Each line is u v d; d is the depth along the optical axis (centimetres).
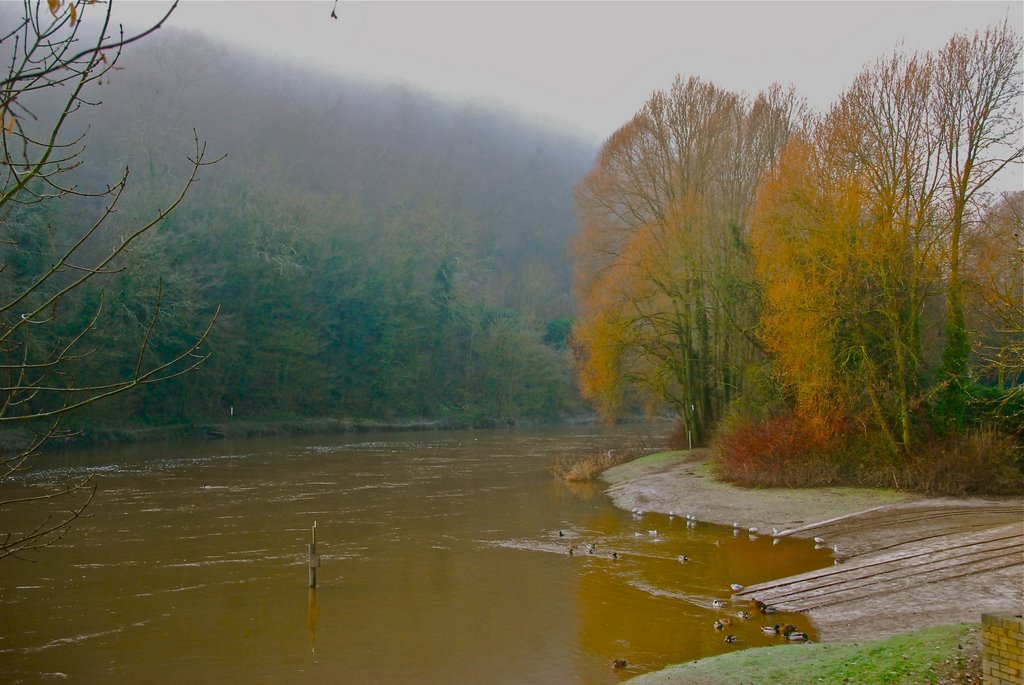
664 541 2148
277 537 2203
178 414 5822
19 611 1487
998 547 1666
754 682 959
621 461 4000
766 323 2945
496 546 2088
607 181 4297
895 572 1590
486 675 1162
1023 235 2333
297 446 5297
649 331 4084
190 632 1367
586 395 4269
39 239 3988
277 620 1434
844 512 2338
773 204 2889
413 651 1269
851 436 2781
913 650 995
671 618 1434
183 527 2345
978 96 2498
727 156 3956
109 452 4569
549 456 4622
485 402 8281
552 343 9100
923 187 2567
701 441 3984
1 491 2992
